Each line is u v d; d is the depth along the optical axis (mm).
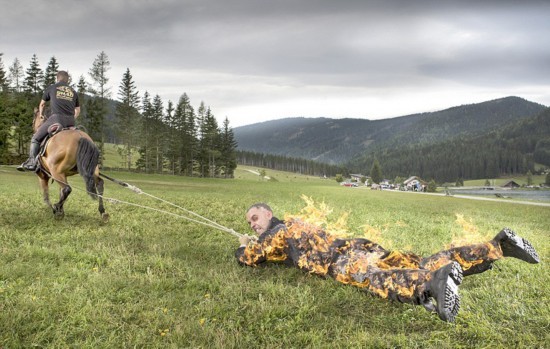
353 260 4992
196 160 135500
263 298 5012
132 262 6578
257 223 6086
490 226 12891
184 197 21281
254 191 37562
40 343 3898
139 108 109812
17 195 16094
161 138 120125
